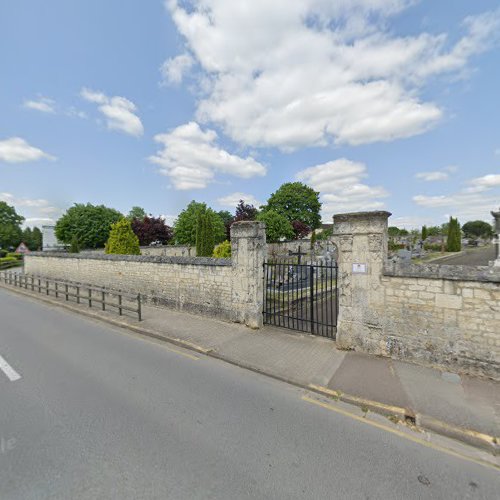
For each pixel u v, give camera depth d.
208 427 3.28
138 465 2.68
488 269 4.20
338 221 5.39
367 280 5.16
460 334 4.41
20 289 13.12
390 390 4.00
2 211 49.19
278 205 41.75
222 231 34.66
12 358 5.22
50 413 3.50
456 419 3.34
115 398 3.88
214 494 2.36
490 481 2.57
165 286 8.95
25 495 2.34
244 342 5.96
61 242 37.03
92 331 6.99
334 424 3.38
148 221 32.31
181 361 5.21
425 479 2.57
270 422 3.40
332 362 4.93
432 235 50.31
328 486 2.47
